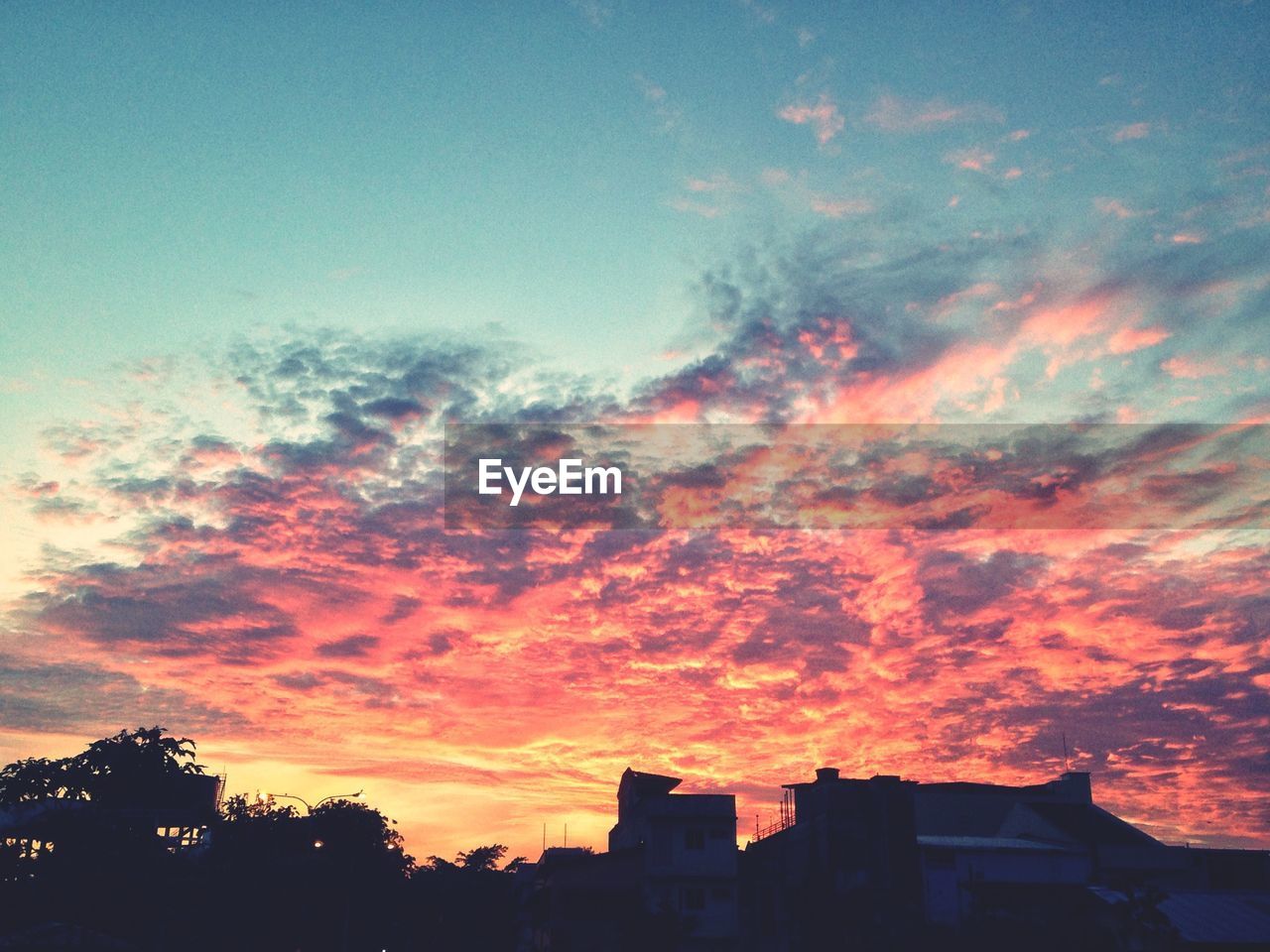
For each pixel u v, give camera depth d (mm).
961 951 44438
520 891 88812
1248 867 55188
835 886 52156
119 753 66438
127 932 55719
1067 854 54219
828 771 58406
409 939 85562
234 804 68688
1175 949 38875
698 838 59281
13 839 57812
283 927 64938
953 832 66562
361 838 76250
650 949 53656
